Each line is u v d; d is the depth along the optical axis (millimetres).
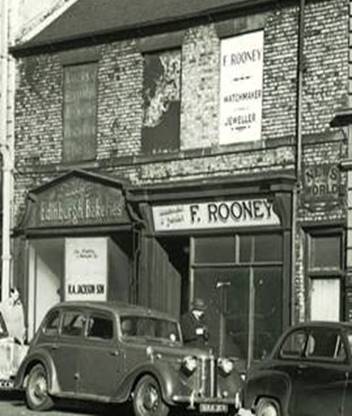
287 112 22953
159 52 25781
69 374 18406
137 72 26188
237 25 24016
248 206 23406
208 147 24422
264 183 22859
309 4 22625
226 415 17672
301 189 22500
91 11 28656
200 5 25094
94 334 18266
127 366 17531
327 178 22047
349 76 21828
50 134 28234
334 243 22016
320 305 22125
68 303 19062
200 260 24578
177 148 25203
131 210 25812
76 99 27688
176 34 25328
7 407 19203
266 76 23422
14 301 24500
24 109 28969
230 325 23734
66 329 18781
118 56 26672
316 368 14938
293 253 22453
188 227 24797
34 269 28516
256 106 23594
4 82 29328
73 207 27422
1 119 29312
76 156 27578
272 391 15562
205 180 24359
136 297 25719
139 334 18078
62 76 28047
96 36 27031
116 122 26594
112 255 26734
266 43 23453
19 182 28969
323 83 22266
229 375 17469
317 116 22328
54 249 28078
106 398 17719
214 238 24312
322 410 14695
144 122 25969
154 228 25594
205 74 24672
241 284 23609
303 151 22531
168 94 25500
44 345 18969
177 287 25797
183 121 25078
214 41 24516
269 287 22984
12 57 29312
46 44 28234
